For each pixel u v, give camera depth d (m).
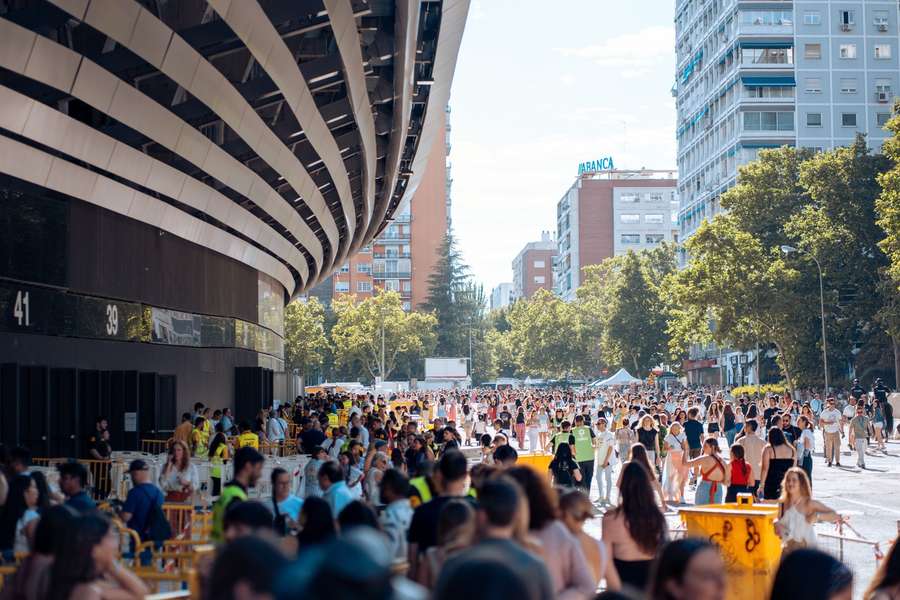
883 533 19.52
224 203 32.78
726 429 36.75
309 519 7.79
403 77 29.16
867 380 84.88
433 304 178.38
